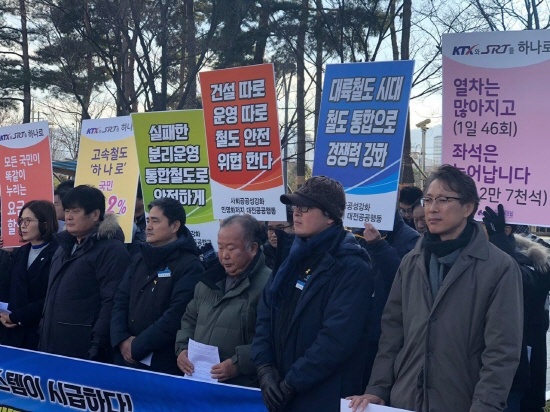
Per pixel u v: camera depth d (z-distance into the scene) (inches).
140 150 236.2
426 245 128.0
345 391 138.2
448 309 122.6
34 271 221.6
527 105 164.9
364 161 175.0
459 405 121.1
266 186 201.8
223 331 159.3
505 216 166.9
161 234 181.8
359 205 175.0
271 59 888.9
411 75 170.9
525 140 165.2
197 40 847.7
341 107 179.2
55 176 888.9
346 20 819.4
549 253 161.9
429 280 126.8
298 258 141.6
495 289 120.6
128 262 197.5
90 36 878.4
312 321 138.9
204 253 210.5
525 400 164.2
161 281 179.5
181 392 160.2
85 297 196.7
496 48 167.8
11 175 280.1
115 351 184.5
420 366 124.5
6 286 244.7
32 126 273.3
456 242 124.3
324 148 180.7
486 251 123.4
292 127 1021.8
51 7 873.5
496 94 168.2
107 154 258.2
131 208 249.0
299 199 141.6
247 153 204.2
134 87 999.6
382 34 844.0
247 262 162.4
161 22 821.9
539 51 163.3
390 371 133.6
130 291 185.5
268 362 144.3
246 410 149.6
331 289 138.5
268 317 147.6
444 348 121.8
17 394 196.4
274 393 137.7
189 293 176.1
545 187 162.9
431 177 129.0
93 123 263.0
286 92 995.9
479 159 170.6
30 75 929.5
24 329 222.8
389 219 170.7
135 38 850.1
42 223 223.9
